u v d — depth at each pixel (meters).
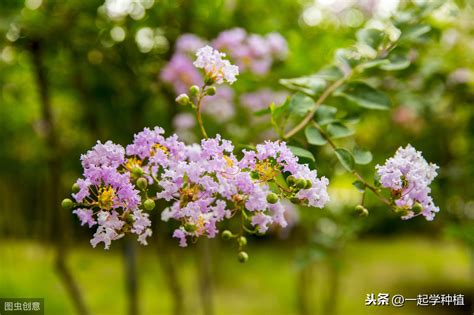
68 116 3.99
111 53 3.03
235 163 1.24
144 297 6.08
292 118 1.87
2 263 6.36
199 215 1.22
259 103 2.86
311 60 3.20
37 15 2.78
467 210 3.37
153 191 2.90
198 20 2.98
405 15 1.87
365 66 1.72
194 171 1.18
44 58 3.13
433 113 3.18
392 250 9.23
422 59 2.83
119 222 1.21
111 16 2.89
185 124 2.87
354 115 1.76
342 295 6.35
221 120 2.91
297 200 1.27
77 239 8.38
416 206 1.31
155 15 2.88
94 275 6.75
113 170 1.20
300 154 1.39
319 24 3.40
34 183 6.76
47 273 5.91
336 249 3.51
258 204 1.21
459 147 3.64
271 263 8.58
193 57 2.74
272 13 3.22
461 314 5.74
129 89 3.23
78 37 2.97
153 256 7.42
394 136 3.59
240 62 2.65
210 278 3.82
